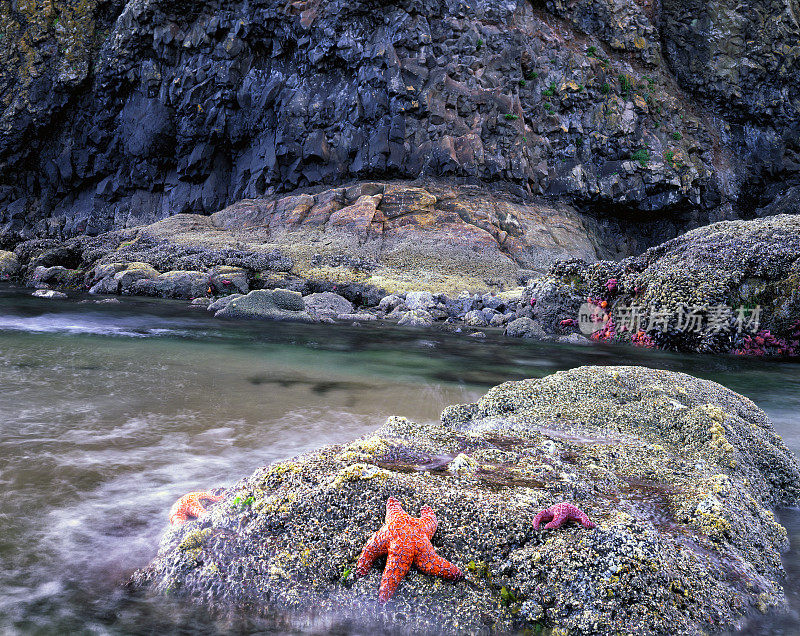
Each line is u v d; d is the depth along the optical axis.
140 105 35.88
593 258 30.58
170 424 6.53
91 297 20.77
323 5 32.62
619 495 4.32
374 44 32.09
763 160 37.94
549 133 34.69
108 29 37.12
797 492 5.39
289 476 4.21
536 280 17.31
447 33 33.06
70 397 7.45
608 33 37.44
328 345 13.17
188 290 21.81
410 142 32.16
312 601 3.36
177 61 35.09
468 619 3.27
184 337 13.34
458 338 15.39
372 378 9.61
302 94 32.91
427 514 3.65
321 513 3.81
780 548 4.29
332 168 32.50
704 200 36.41
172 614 3.34
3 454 5.42
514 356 12.74
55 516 4.31
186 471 5.20
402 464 4.56
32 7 36.66
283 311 17.70
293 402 7.74
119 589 3.52
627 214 36.06
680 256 15.28
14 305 17.78
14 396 7.37
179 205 36.06
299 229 29.56
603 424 6.04
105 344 11.80
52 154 38.22
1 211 38.19
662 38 39.25
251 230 30.50
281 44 34.06
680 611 3.31
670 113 37.06
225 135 34.84
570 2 37.09
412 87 31.58
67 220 37.97
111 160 37.47
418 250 27.36
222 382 8.75
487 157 32.66
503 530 3.67
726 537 3.92
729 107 38.34
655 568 3.42
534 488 4.19
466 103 32.72
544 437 5.42
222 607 3.39
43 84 36.78
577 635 3.18
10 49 36.72
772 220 15.98
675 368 11.98
